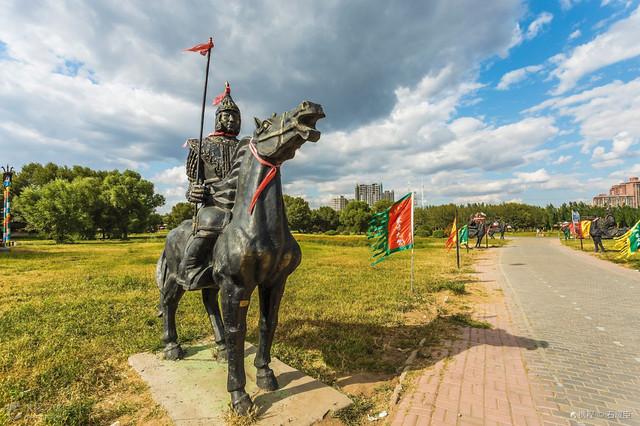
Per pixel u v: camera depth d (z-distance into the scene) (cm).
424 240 3653
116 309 724
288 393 350
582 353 494
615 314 721
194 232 371
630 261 1659
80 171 5778
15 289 964
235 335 316
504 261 1783
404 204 898
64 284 1041
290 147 305
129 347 494
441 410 338
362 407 345
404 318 675
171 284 430
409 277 1184
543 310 756
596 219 2267
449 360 466
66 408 328
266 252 310
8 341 523
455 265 1597
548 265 1595
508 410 338
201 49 377
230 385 318
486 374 420
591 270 1415
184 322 616
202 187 369
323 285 1012
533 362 460
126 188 4391
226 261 313
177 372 404
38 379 395
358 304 773
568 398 362
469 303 827
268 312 356
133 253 2198
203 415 314
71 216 3606
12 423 319
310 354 485
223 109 407
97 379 403
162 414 328
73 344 507
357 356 475
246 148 341
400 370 441
